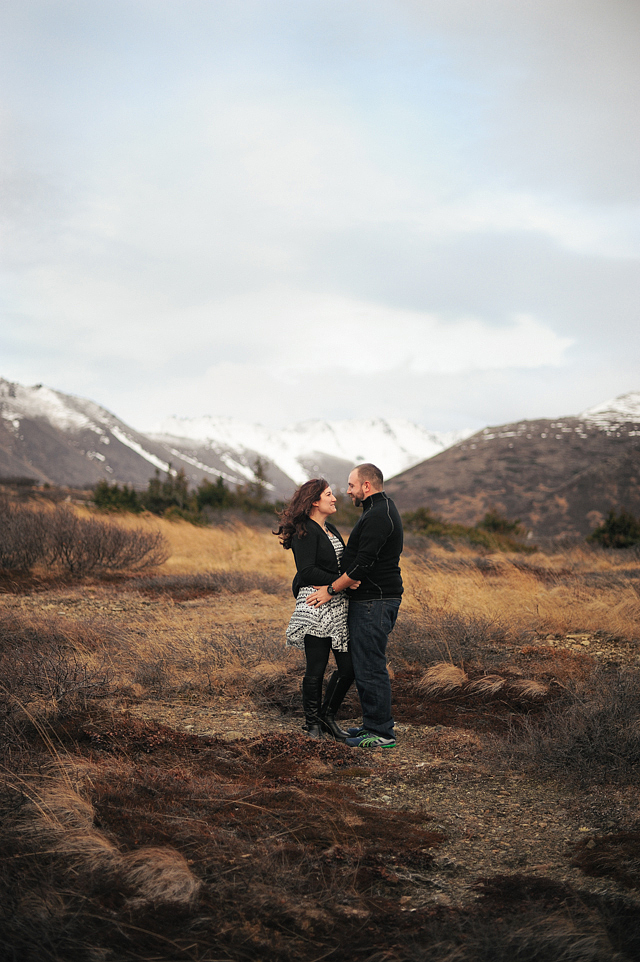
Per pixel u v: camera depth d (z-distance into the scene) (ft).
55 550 35.86
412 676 19.27
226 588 33.19
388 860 9.18
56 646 19.11
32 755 11.57
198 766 12.19
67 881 7.91
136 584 34.04
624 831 9.87
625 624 24.03
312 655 14.52
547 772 12.30
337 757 13.15
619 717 13.80
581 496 293.02
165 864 8.13
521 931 7.23
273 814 10.27
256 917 7.59
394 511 14.38
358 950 7.12
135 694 16.34
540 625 24.66
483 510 309.01
